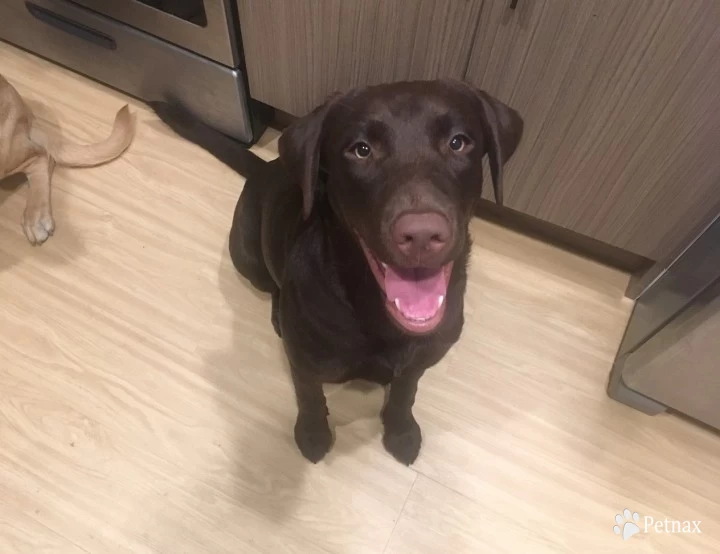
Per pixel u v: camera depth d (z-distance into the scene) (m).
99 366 1.48
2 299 1.55
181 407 1.44
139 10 1.57
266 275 1.45
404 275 0.95
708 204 1.33
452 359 1.51
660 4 1.07
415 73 1.40
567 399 1.48
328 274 1.03
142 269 1.60
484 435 1.43
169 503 1.33
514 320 1.58
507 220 1.73
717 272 1.24
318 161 0.99
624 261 1.65
